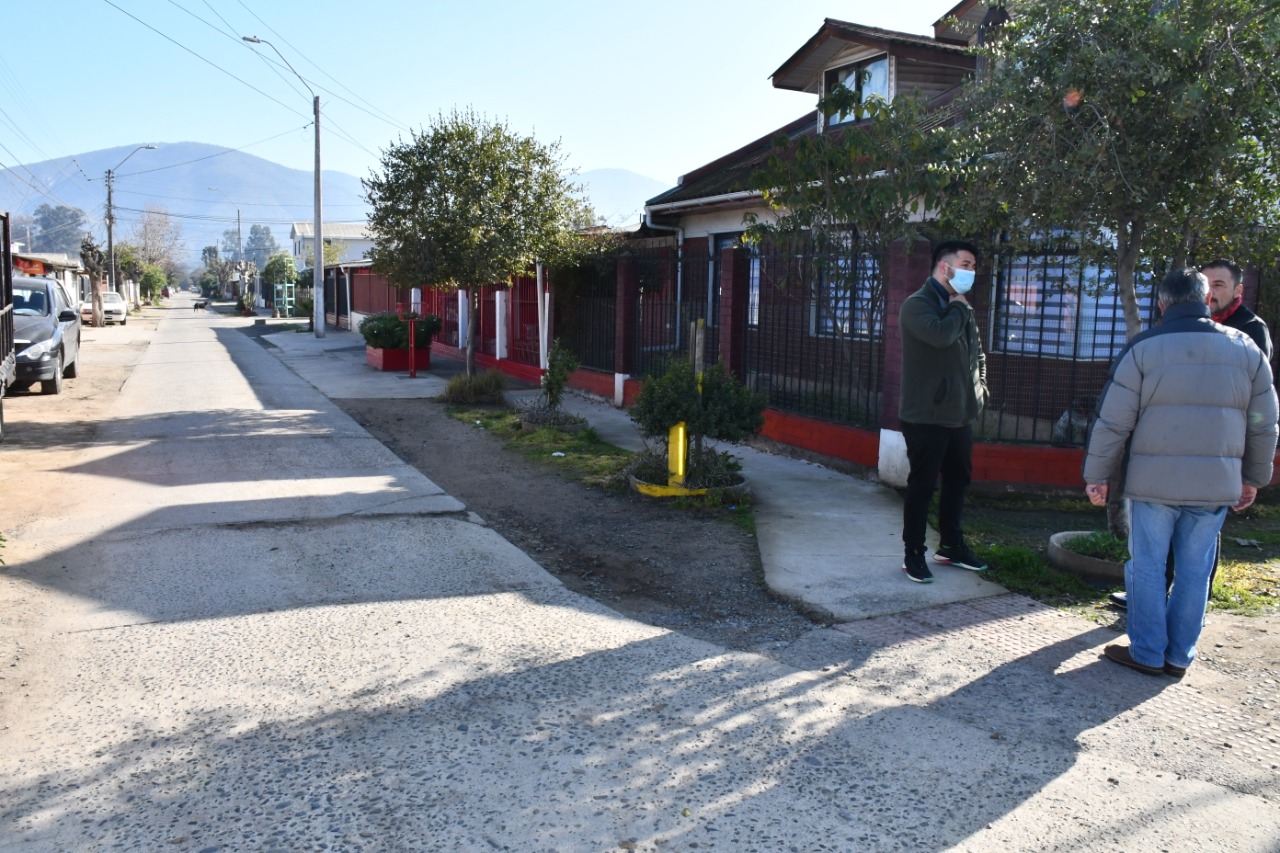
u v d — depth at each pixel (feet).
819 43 46.06
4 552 19.54
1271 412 13.70
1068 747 11.91
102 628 15.62
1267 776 11.27
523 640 15.28
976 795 10.77
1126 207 18.03
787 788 10.87
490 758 11.49
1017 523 23.03
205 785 10.86
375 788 10.80
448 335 70.44
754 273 34.71
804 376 30.42
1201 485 13.44
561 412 36.65
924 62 43.62
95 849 9.64
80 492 25.17
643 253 40.88
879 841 9.88
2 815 10.24
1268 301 26.61
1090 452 14.28
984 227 21.94
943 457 18.13
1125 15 16.76
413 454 31.78
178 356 71.26
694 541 21.15
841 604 16.98
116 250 230.68
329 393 48.01
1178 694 13.48
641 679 13.80
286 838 9.83
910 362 17.74
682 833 9.98
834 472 28.45
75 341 51.65
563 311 49.06
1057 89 17.33
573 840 9.84
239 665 14.20
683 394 24.79
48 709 12.74
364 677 13.79
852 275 27.48
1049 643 15.29
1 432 32.40
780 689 13.50
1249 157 17.20
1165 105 17.07
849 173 27.12
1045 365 29.73
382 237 47.60
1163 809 10.52
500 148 46.01
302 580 18.16
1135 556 14.15
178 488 25.82
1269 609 17.06
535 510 23.95
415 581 18.20
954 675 14.05
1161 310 14.32
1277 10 16.22
